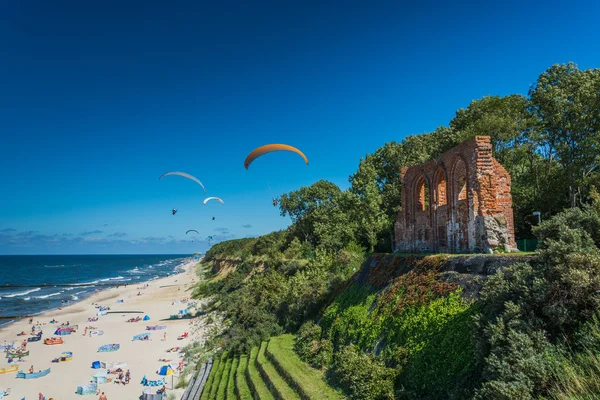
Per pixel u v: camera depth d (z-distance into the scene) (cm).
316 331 3512
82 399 3712
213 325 6169
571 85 4316
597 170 4403
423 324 2331
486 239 2700
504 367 1426
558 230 1825
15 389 3959
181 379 3991
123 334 6203
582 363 1327
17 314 8469
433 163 3628
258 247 11406
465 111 5578
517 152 4762
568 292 1513
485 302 1962
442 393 1895
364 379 2331
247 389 3066
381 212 5853
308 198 9631
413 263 2941
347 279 4197
